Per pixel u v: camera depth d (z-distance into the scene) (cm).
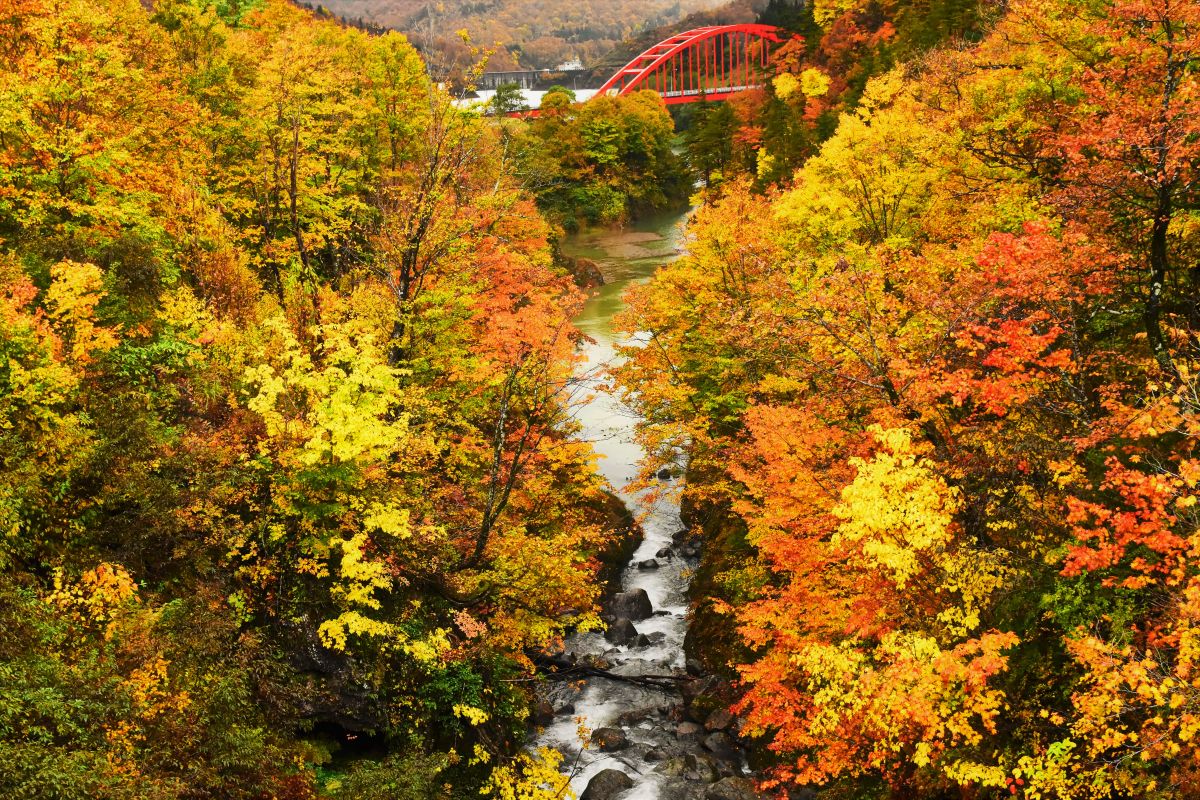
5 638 1178
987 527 1558
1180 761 1177
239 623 1664
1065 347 1684
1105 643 1312
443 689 1900
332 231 3038
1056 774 1220
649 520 3659
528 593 2175
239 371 2014
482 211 2864
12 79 2028
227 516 1778
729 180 5909
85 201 2198
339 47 4172
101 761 1092
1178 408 1284
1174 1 1356
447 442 2355
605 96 11962
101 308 1931
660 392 2838
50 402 1513
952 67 2659
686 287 2941
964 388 1442
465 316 2694
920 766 1530
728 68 19325
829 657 1408
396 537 1964
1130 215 1577
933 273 1880
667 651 2733
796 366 2189
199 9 3528
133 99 2572
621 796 2048
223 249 2383
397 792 1519
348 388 1742
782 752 1992
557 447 2475
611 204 10162
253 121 3047
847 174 2712
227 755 1319
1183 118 1338
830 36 8531
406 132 3803
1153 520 1130
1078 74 1752
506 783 1834
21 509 1448
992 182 2216
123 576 1445
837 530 1652
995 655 1255
